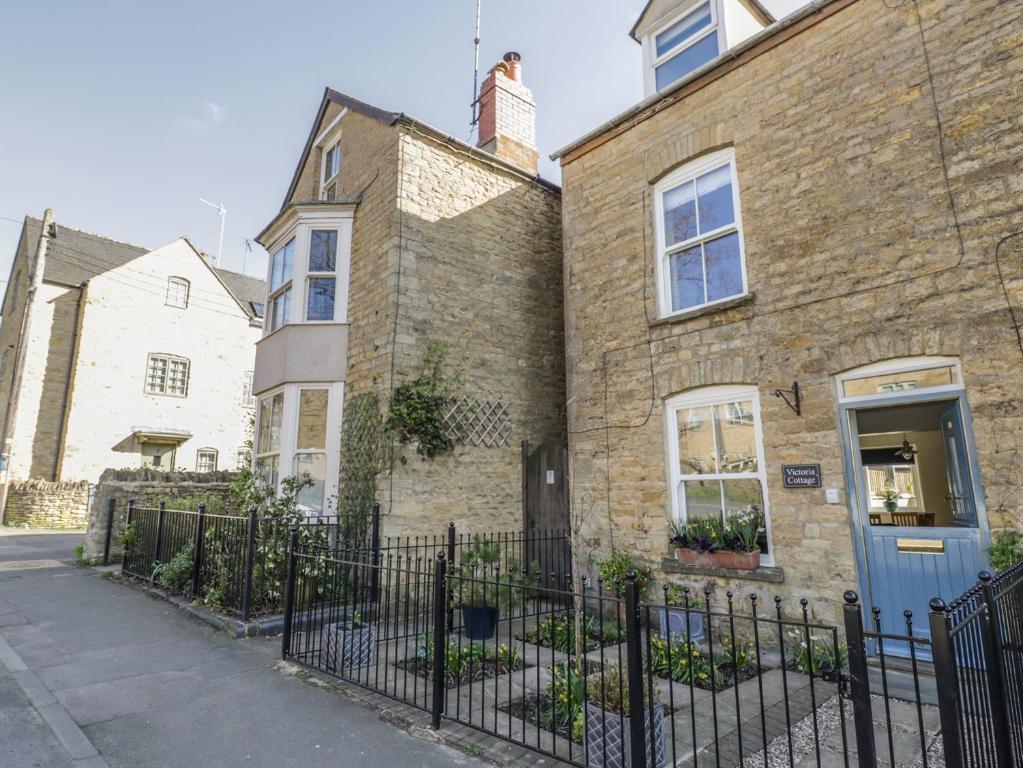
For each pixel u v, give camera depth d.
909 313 5.09
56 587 8.38
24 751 3.49
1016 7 4.85
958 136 5.03
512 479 9.05
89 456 19.38
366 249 9.01
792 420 5.71
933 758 3.41
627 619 3.09
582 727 3.62
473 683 4.71
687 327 6.71
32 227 21.14
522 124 11.04
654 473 6.78
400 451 7.83
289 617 5.38
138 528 9.27
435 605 4.01
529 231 10.21
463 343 8.85
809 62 6.12
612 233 7.77
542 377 9.84
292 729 3.86
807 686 4.59
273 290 10.07
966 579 4.60
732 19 7.71
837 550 5.25
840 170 5.72
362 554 6.69
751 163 6.46
